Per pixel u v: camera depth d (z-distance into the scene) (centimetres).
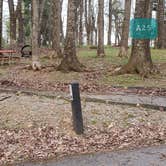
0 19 3128
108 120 1000
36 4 1955
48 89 1424
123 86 1482
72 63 1872
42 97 1224
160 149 824
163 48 3703
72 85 925
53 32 2572
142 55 1706
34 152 816
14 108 1062
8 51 2397
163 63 2159
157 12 3875
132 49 1733
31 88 1447
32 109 1055
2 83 1576
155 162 746
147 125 985
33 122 970
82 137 904
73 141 880
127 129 956
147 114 1060
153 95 1326
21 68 2023
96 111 1054
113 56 2609
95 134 923
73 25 1877
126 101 1184
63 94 1296
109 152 809
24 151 822
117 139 894
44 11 4891
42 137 896
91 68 1969
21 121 977
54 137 898
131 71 1705
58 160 769
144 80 1600
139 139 895
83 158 776
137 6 1714
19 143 864
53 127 945
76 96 924
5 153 812
